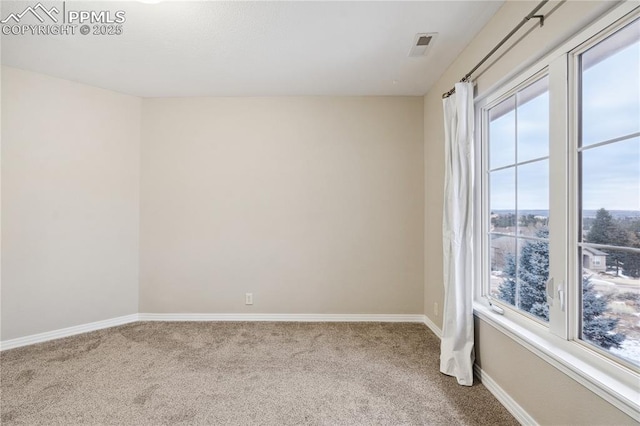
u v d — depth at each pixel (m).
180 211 3.32
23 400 1.86
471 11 1.89
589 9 1.22
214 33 2.13
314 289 3.30
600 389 1.16
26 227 2.70
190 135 3.31
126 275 3.24
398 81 2.93
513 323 1.79
